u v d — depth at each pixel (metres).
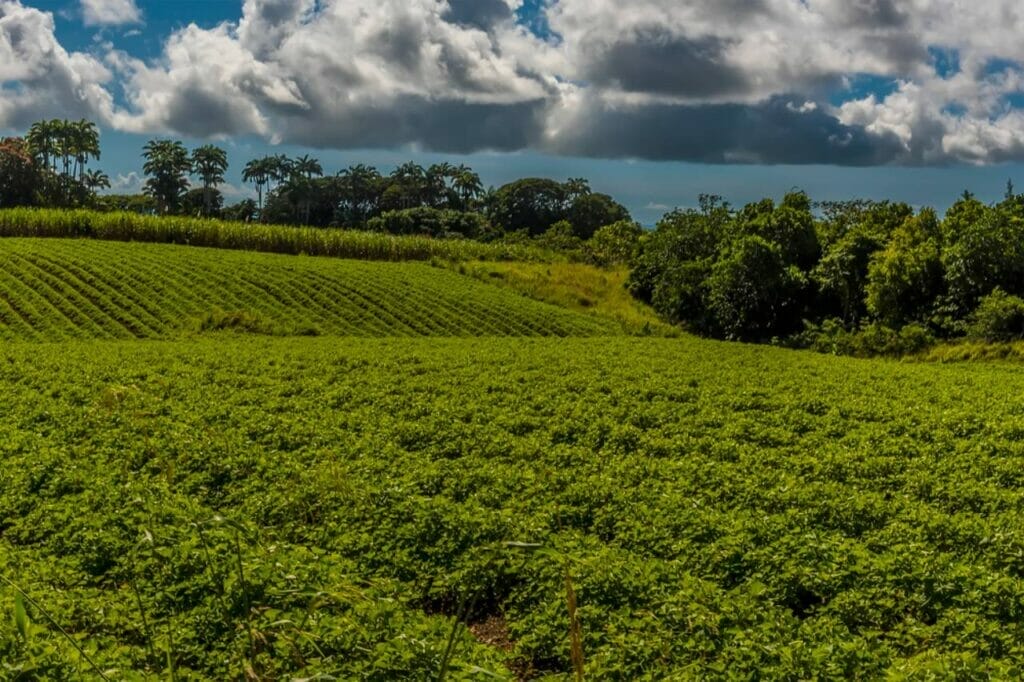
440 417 25.77
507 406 28.05
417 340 48.72
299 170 159.62
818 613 12.35
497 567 13.88
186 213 140.12
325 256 79.56
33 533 15.77
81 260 62.97
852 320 65.56
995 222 57.28
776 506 17.48
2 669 8.27
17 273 58.88
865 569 13.16
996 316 49.72
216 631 10.84
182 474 19.47
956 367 41.41
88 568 13.74
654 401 29.27
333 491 17.00
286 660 9.66
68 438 22.62
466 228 135.00
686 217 79.31
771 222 73.19
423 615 11.84
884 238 67.75
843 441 23.44
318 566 12.48
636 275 77.94
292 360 38.34
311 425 24.47
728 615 11.18
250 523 15.47
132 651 10.26
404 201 159.38
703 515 15.98
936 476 19.52
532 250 90.06
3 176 118.38
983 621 11.44
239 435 22.77
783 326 68.88
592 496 17.64
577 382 32.88
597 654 10.45
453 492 18.39
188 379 32.47
